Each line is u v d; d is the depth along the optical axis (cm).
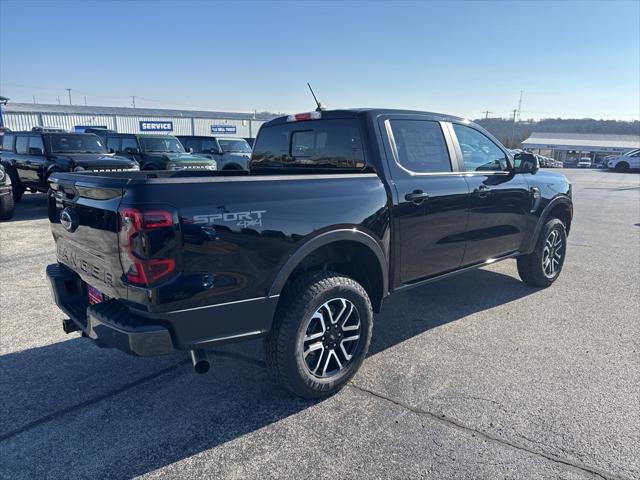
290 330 279
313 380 295
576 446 256
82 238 273
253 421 281
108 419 282
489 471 237
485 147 438
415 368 346
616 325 429
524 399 303
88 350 375
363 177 321
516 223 468
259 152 450
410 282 371
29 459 246
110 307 256
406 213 347
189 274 238
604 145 7600
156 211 225
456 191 388
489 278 582
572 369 344
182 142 1789
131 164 1124
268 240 264
